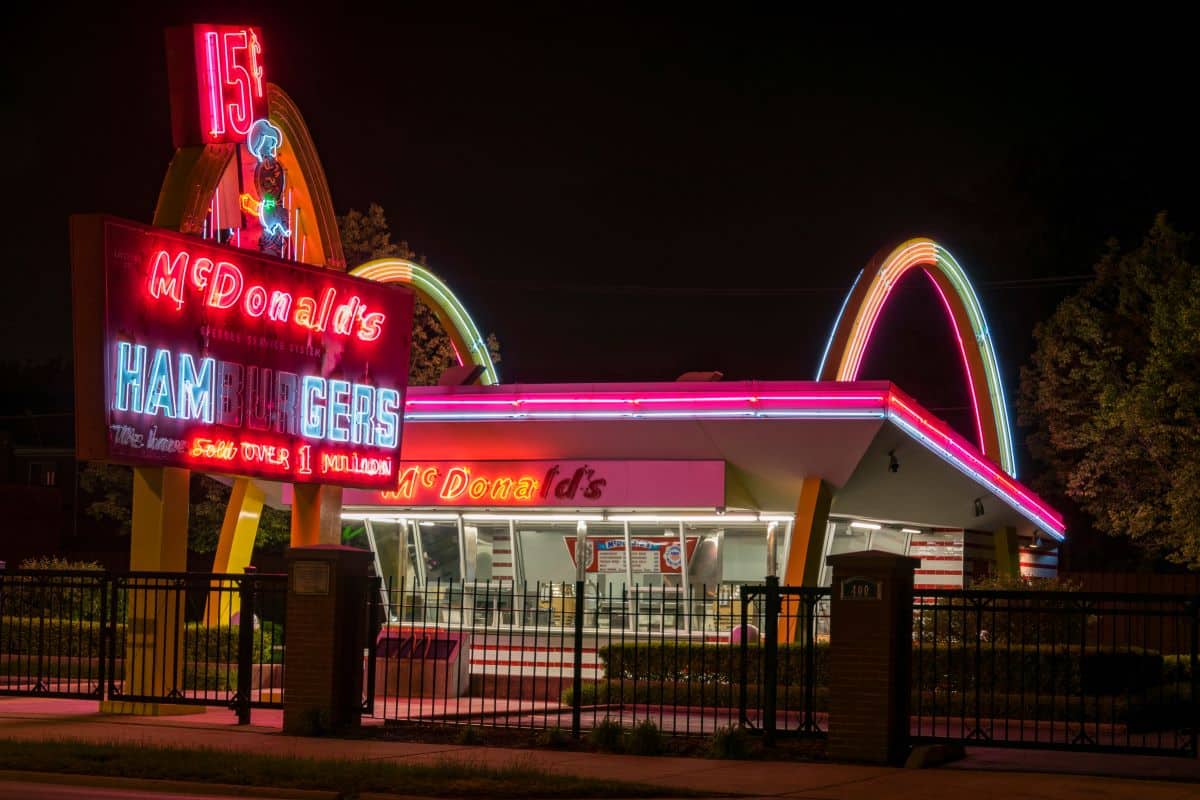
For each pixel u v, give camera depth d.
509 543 30.86
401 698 25.55
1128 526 45.03
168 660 21.17
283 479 23.08
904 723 17.14
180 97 22.58
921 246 32.06
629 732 18.08
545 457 29.38
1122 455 43.38
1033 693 22.88
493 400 28.91
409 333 25.52
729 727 18.11
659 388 27.72
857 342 28.97
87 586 21.39
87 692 22.09
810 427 26.95
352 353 24.41
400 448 25.34
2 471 62.47
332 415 23.94
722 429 27.53
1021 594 17.03
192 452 21.41
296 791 14.00
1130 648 23.91
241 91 23.31
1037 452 52.03
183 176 22.08
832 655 16.98
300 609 19.22
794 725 21.14
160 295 20.92
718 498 28.02
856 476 28.47
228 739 18.09
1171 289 39.84
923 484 31.28
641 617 29.69
